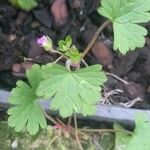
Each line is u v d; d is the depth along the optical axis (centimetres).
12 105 15
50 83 13
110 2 13
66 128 16
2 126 16
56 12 16
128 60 17
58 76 13
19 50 16
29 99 14
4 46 16
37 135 16
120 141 16
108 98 16
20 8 16
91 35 17
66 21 16
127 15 13
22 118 14
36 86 14
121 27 13
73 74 13
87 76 13
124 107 16
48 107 15
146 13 13
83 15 17
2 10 16
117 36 13
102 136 16
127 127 16
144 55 17
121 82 17
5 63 16
